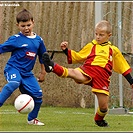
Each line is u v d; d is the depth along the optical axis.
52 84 31.31
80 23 31.17
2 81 31.05
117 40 30.31
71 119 22.64
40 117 23.50
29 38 19.92
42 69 20.94
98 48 19.05
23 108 18.56
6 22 31.22
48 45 31.23
